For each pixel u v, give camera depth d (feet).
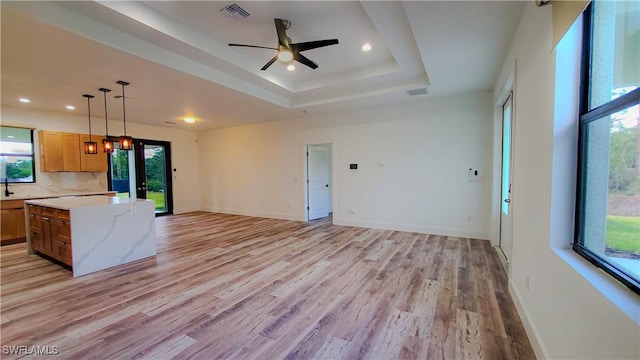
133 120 21.79
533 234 6.45
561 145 5.12
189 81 12.62
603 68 4.33
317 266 11.64
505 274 10.56
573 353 4.28
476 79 13.21
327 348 6.36
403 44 10.55
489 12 7.65
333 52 12.39
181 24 10.08
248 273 10.91
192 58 11.60
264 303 8.48
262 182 24.20
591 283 3.74
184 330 7.08
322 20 9.78
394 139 17.95
